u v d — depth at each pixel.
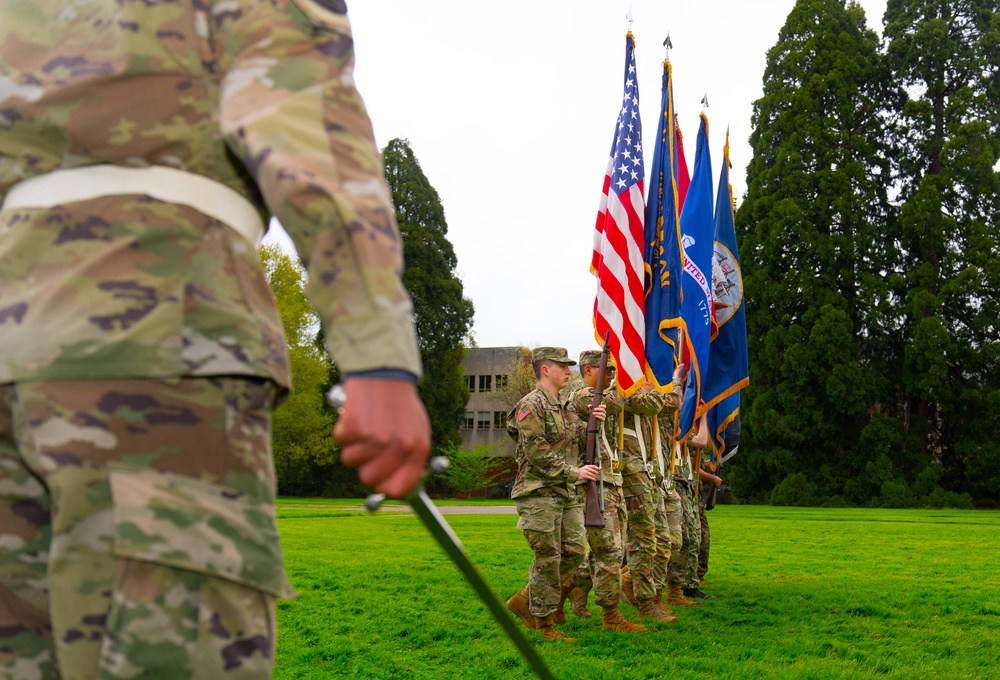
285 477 47.56
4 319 1.44
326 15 1.50
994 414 37.12
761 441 38.81
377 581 9.61
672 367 9.61
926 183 39.56
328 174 1.37
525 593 7.00
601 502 6.97
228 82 1.46
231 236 1.53
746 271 40.41
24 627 1.48
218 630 1.40
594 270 9.86
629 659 5.94
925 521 24.39
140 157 1.50
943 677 5.59
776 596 9.02
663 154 10.07
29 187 1.51
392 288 1.35
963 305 38.75
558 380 7.07
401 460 1.32
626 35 10.05
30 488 1.47
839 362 37.66
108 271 1.44
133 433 1.39
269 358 1.52
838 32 42.22
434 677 5.35
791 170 40.66
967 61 41.31
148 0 1.52
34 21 1.58
